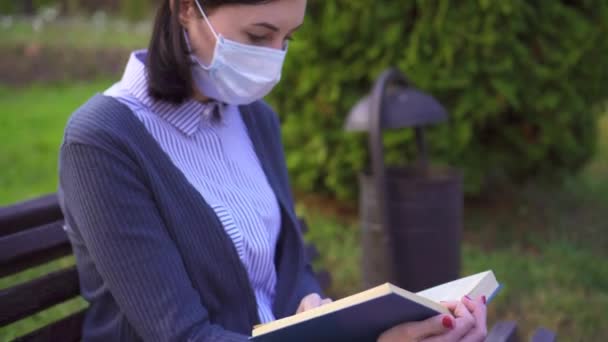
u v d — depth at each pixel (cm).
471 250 477
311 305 181
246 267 173
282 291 186
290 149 504
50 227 183
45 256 182
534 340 207
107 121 157
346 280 428
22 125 775
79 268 167
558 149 528
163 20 169
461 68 449
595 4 470
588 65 476
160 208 158
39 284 176
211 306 163
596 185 632
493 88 458
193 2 165
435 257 343
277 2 164
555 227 527
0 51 1151
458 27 439
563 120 482
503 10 430
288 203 198
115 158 153
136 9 1559
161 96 167
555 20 460
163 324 149
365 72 459
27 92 1002
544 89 471
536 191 600
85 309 189
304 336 143
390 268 338
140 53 181
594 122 546
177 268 154
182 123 172
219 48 166
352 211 532
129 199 152
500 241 499
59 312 338
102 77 1130
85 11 1658
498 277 428
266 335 139
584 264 451
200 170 173
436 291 167
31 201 189
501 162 519
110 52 1216
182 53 166
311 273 204
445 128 466
